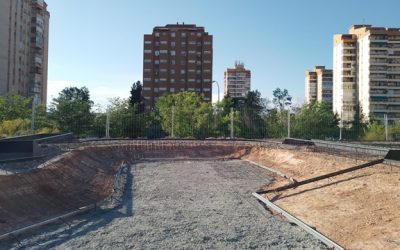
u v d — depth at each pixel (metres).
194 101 37.97
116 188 15.45
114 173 18.66
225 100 40.28
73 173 15.25
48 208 11.39
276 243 9.52
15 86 66.88
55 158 15.97
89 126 30.66
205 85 93.50
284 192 14.61
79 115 30.84
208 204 13.41
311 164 18.38
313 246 9.29
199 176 18.44
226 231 10.45
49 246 9.00
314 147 22.14
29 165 14.13
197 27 94.19
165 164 21.89
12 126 26.14
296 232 10.39
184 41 93.44
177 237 9.91
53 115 31.03
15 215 10.15
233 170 20.08
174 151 24.95
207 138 29.19
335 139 30.78
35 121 29.17
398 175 12.66
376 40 84.06
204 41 93.50
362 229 9.59
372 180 12.85
